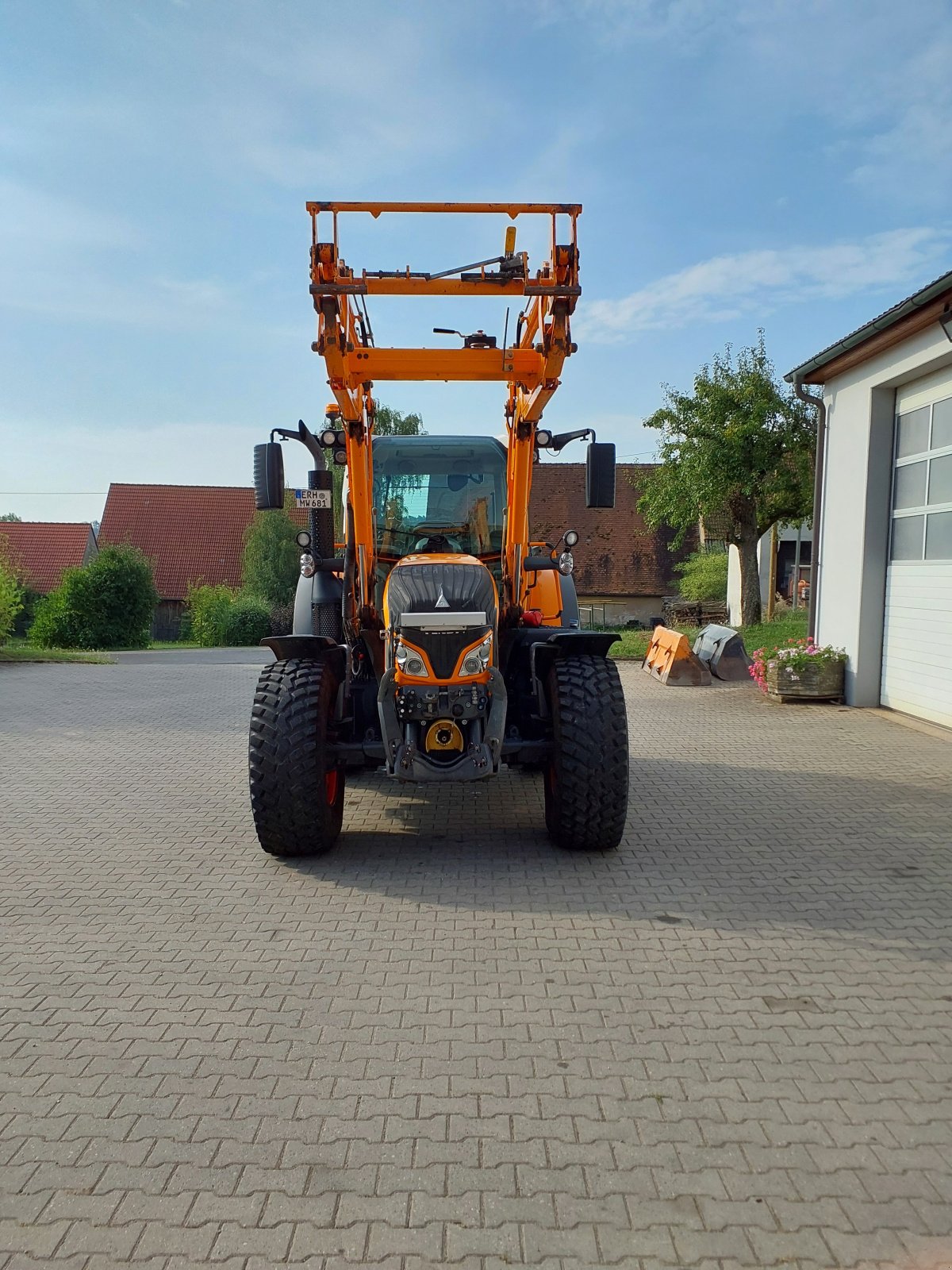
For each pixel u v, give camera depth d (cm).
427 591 471
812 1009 327
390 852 513
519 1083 282
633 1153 249
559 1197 233
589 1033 312
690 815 577
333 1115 266
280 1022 321
